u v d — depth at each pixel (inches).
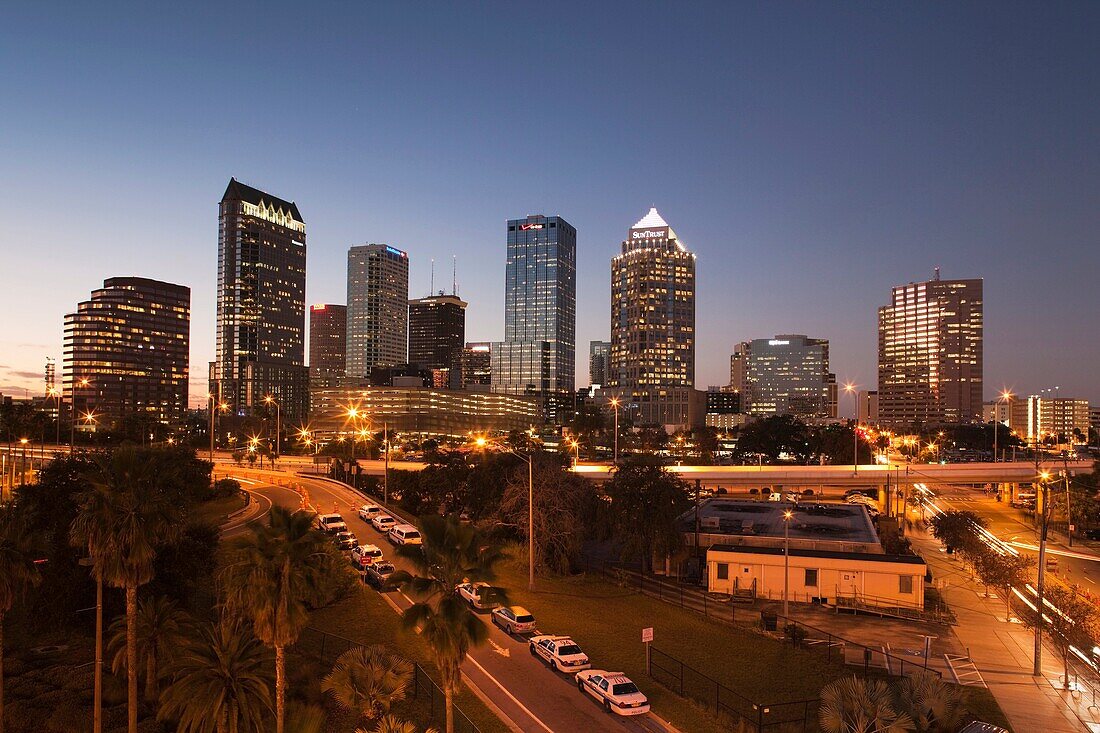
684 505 2679.6
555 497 2518.5
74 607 1594.5
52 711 1263.5
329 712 1240.8
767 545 2701.8
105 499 1172.5
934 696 1078.4
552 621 1811.0
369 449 6491.1
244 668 1138.7
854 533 2802.7
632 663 1569.9
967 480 4626.0
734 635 1867.6
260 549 1029.8
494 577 1048.8
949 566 3038.9
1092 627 1660.9
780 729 1248.8
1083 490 4175.7
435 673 1405.0
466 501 3385.8
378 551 2266.2
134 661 1192.2
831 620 2138.3
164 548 1600.6
